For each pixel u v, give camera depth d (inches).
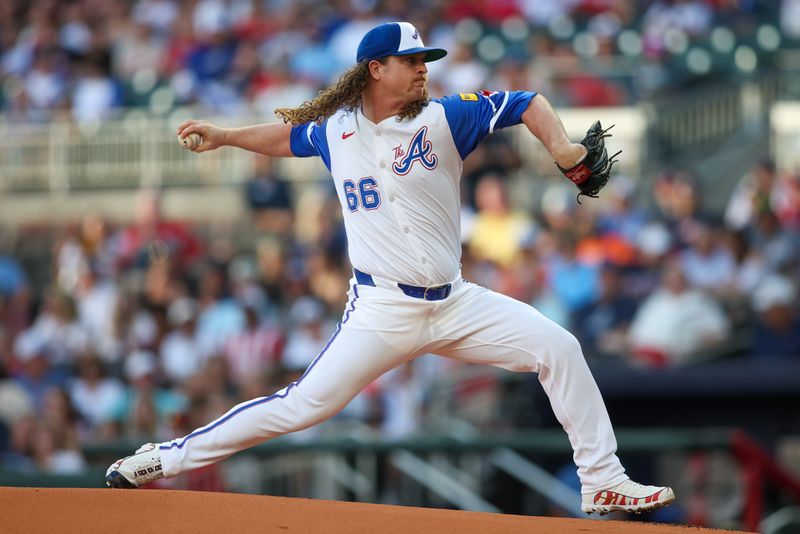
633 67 2564.0
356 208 724.7
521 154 2285.9
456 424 1611.7
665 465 1568.7
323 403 730.2
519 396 1603.1
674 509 1535.4
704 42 2696.9
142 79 2795.3
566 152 690.2
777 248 1911.9
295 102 2566.4
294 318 1902.1
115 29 2925.7
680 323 1737.2
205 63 2743.6
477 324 732.7
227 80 2696.9
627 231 2047.2
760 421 1605.6
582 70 2541.8
